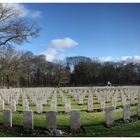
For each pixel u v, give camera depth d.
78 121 13.18
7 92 35.78
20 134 12.63
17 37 46.00
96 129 13.34
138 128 13.45
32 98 25.69
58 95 36.16
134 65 119.12
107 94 29.66
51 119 13.20
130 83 113.44
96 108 21.41
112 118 14.18
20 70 76.94
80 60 119.50
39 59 106.06
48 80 107.81
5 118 14.00
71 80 115.94
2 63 54.53
